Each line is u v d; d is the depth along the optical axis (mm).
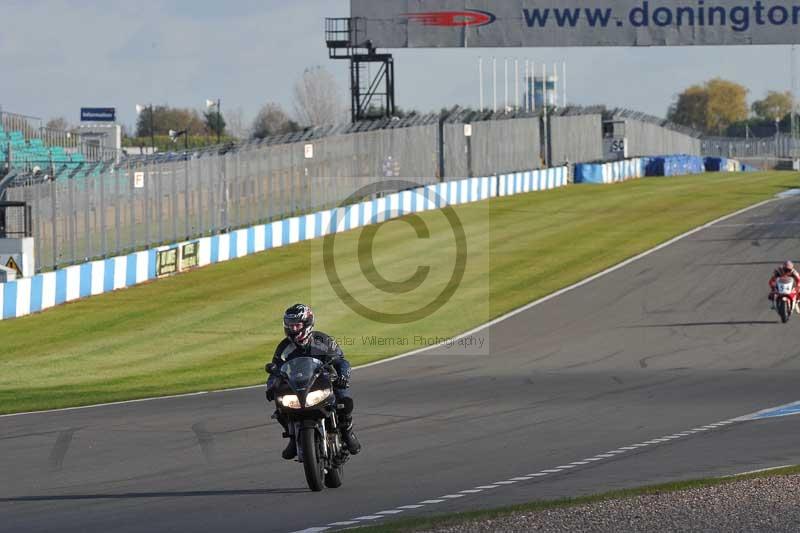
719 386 71562
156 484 42844
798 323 101125
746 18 194875
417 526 32625
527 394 68625
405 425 57125
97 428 57219
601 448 49812
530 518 33344
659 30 196750
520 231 168500
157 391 72625
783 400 65062
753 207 193750
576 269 135875
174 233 137750
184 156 142250
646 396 67500
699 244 153125
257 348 93750
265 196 157500
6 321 106438
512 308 112312
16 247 110688
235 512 37188
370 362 85438
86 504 39188
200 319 107312
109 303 115312
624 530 31625
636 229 169625
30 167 158250
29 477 44750
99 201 125312
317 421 40000
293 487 41594
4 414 63406
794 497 35969
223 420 59156
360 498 39156
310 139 168000
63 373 82312
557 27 198250
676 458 46844
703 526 32000
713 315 106250
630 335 96812
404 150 189250
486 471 44438
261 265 138625
